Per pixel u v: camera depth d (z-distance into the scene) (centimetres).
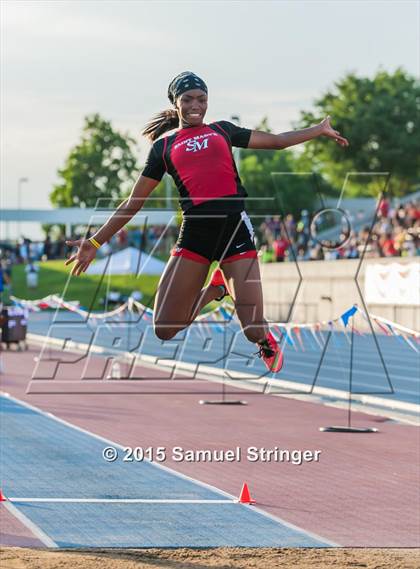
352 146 7675
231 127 672
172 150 663
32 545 831
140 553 802
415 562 784
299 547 833
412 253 4072
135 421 1580
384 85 7838
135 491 1055
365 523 923
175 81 670
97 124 9581
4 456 1262
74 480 1112
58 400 1858
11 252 7519
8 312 3127
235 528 899
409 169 7675
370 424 1547
